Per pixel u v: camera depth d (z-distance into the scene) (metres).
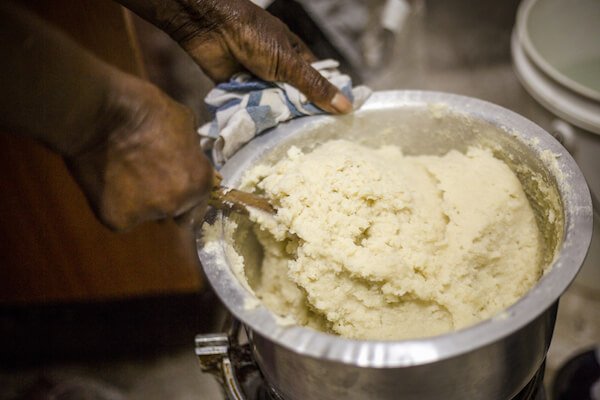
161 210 0.77
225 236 0.79
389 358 0.59
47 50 0.65
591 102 1.17
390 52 1.45
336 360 0.60
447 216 0.85
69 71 0.67
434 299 0.77
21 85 0.65
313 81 0.88
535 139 0.82
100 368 1.53
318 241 0.77
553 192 0.79
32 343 1.57
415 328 0.76
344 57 1.35
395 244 0.79
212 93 0.93
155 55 1.36
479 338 0.59
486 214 0.82
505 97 1.89
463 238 0.81
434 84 1.96
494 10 1.88
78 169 0.76
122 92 0.71
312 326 0.85
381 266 0.75
